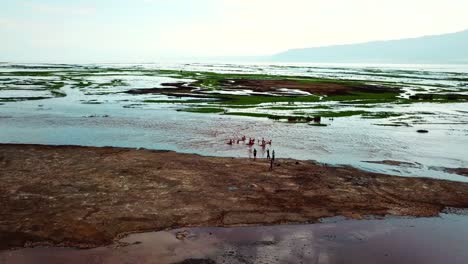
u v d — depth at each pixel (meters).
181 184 27.53
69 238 19.75
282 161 34.03
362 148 40.41
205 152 37.59
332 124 52.47
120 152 35.53
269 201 25.17
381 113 61.25
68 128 47.31
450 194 27.36
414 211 24.45
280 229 21.50
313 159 35.94
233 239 20.20
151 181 27.95
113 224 21.34
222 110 59.53
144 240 19.83
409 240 20.56
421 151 39.78
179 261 17.94
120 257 18.17
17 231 20.19
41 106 62.25
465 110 66.62
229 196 25.72
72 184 27.00
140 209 23.31
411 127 51.81
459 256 18.97
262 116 55.59
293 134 45.94
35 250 18.59
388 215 23.78
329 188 27.78
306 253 18.97
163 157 34.16
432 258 18.75
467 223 22.89
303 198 25.88
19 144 37.62
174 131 46.31
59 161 32.22
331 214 23.62
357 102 72.12
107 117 54.25
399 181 29.64
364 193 27.11
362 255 18.89
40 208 22.98
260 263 17.94
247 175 29.92
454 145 42.53
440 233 21.47
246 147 39.69
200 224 21.77
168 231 20.88
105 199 24.59
